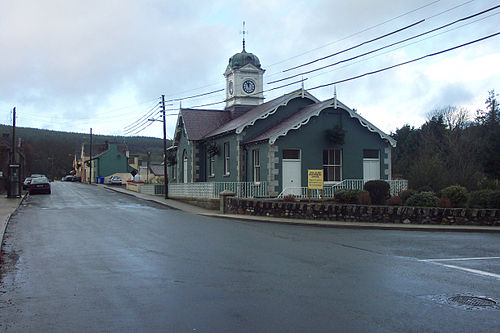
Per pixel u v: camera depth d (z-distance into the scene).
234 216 20.38
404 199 21.28
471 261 9.96
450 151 45.56
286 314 6.04
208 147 31.14
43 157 106.19
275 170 24.67
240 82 35.19
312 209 18.95
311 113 25.25
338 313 6.08
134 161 102.06
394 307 6.36
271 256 10.48
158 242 12.73
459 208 17.78
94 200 31.62
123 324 5.68
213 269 9.02
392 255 10.70
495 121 50.34
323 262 9.75
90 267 9.29
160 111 34.44
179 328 5.50
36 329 5.53
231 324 5.64
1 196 34.12
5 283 8.02
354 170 26.12
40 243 12.62
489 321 5.75
